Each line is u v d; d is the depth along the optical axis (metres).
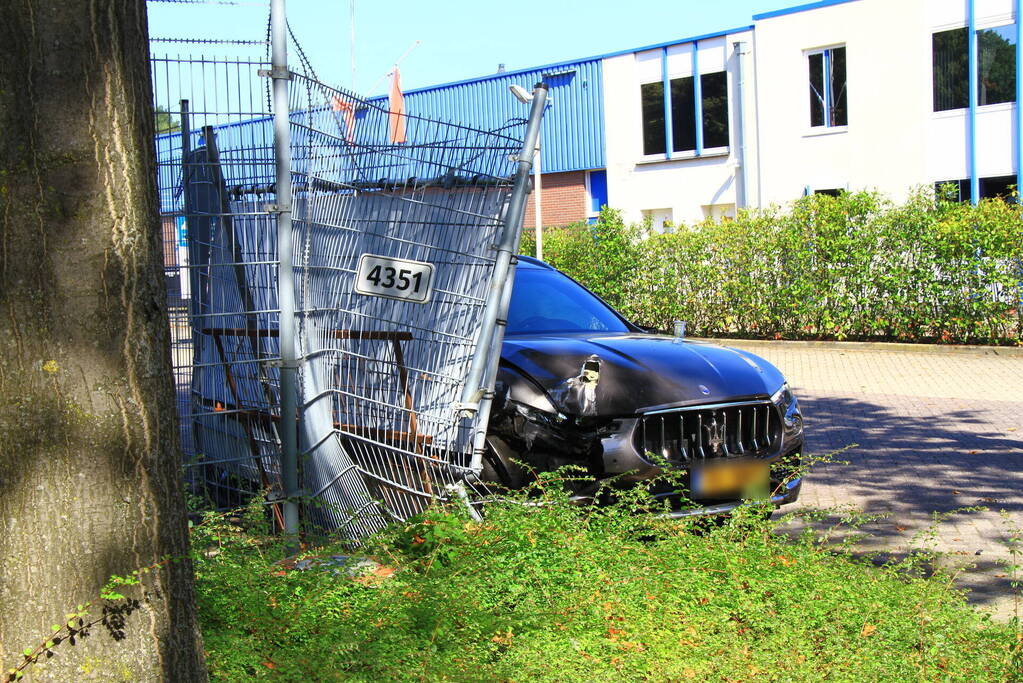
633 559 4.39
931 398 12.42
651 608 4.03
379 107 5.21
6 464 2.46
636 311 20.28
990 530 6.43
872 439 9.88
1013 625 4.08
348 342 5.27
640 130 28.97
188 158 5.39
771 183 26.62
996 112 23.34
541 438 5.25
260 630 3.54
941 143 24.11
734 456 5.51
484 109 31.12
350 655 3.39
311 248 5.37
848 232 17.77
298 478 5.14
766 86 26.39
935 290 16.72
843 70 25.33
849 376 14.59
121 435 2.52
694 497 5.39
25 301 2.43
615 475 5.23
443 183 5.05
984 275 16.33
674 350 5.97
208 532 4.28
